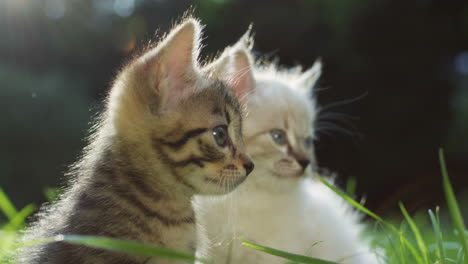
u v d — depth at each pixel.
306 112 0.68
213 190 0.57
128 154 0.55
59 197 0.61
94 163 0.56
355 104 1.66
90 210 0.54
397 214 1.42
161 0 1.92
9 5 1.81
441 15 1.75
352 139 1.55
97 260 0.52
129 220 0.54
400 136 1.70
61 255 0.53
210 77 0.59
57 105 1.67
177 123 0.56
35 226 0.60
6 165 1.58
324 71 1.66
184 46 0.56
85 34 1.92
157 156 0.55
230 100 0.58
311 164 0.68
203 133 0.56
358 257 0.65
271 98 0.66
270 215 0.64
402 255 0.57
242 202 0.64
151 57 0.56
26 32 1.84
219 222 0.62
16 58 1.84
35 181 1.61
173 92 0.56
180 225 0.56
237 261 0.62
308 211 0.66
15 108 1.61
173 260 0.54
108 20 1.96
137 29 1.91
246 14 1.68
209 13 1.69
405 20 1.69
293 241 0.63
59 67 1.90
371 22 1.68
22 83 1.65
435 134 1.73
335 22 1.66
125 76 0.56
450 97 1.78
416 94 1.73
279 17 1.65
